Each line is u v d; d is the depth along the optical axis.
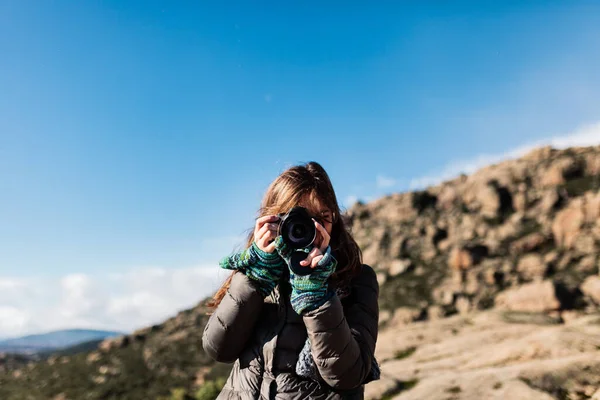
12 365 77.75
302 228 1.55
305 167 1.95
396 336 30.22
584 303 35.94
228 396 1.81
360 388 1.79
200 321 71.19
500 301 44.19
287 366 1.68
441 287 52.59
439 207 81.56
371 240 75.19
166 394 47.22
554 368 7.68
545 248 54.66
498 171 79.69
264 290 1.73
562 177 69.06
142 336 67.38
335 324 1.55
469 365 12.34
